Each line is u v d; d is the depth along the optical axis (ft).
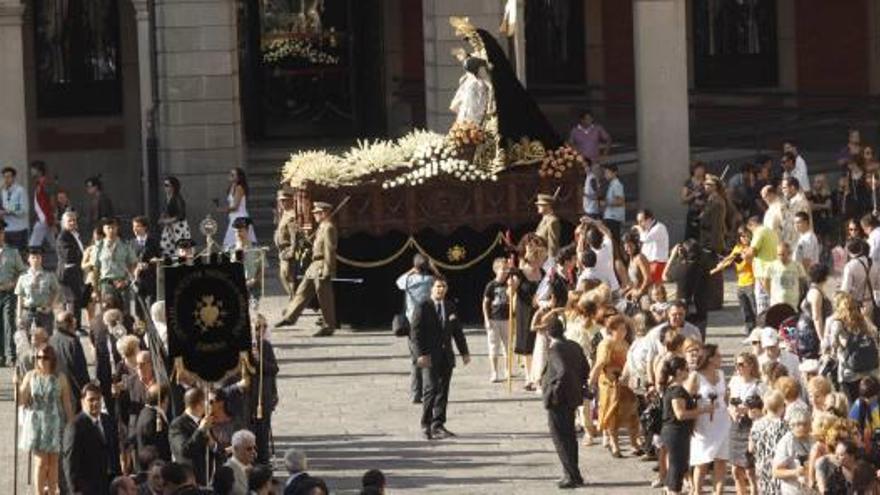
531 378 160.04
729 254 183.32
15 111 214.28
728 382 150.92
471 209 185.16
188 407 120.67
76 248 181.57
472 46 192.65
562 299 154.40
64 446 123.54
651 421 130.11
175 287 123.95
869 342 137.08
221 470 109.70
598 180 204.44
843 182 206.90
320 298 181.57
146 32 225.56
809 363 130.82
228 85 221.46
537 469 138.21
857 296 158.71
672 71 212.84
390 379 164.45
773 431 121.29
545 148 186.09
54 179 247.09
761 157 208.33
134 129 248.52
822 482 115.55
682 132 213.46
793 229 167.94
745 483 129.70
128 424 129.18
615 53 255.91
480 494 132.26
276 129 258.98
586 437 145.59
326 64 259.80
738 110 255.09
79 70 247.70
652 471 137.80
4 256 172.65
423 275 158.20
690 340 129.59
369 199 183.83
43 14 246.88
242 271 124.88
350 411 154.20
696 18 256.32
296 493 108.88
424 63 229.86
